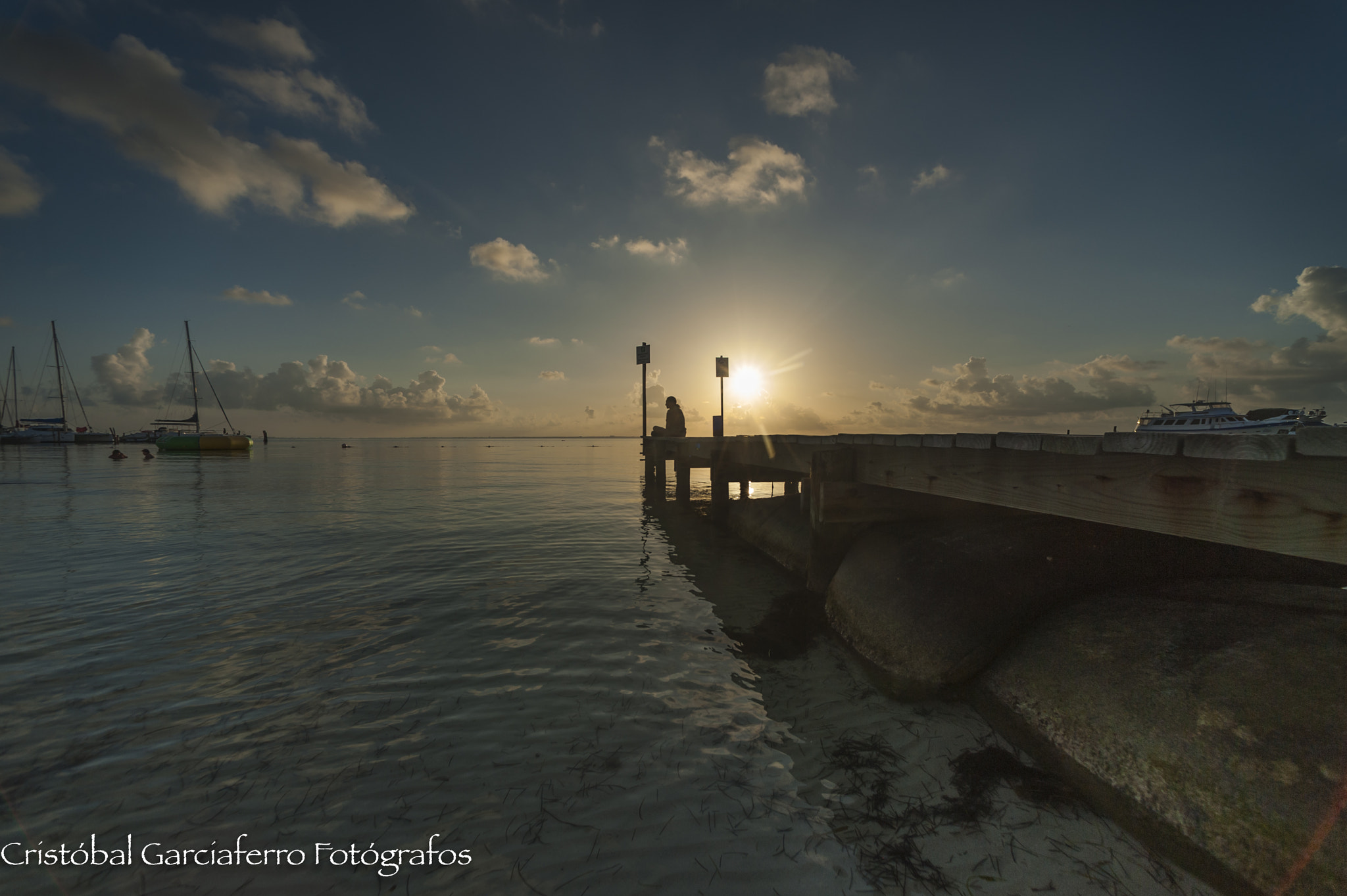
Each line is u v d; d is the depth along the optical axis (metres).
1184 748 2.83
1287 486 2.42
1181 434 2.88
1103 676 3.45
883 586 5.58
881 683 4.69
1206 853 2.52
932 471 5.22
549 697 4.51
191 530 12.74
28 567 9.03
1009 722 3.78
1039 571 4.69
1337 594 3.36
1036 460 3.94
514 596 7.48
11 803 3.18
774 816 3.07
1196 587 3.90
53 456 59.59
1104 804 3.00
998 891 2.51
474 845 2.86
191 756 3.65
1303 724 2.56
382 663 5.20
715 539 12.00
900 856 2.75
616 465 48.09
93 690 4.61
